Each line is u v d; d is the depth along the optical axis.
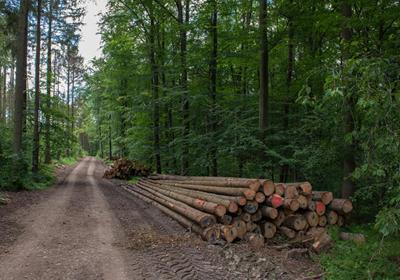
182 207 9.04
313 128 10.05
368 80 4.25
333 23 9.97
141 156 22.94
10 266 5.46
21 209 9.91
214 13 15.84
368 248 6.04
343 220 7.70
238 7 14.91
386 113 4.22
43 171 18.67
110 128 37.00
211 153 14.50
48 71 21.02
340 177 10.49
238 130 12.87
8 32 17.64
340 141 8.70
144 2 18.78
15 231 7.47
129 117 21.58
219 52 15.84
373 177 6.99
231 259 6.05
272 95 14.62
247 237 7.04
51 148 21.70
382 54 4.83
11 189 13.32
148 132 21.02
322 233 6.87
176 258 6.03
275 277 5.40
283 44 14.90
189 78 17.62
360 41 7.11
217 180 9.37
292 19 12.29
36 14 18.34
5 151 15.05
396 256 5.73
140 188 16.12
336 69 4.58
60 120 20.94
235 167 14.52
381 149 4.54
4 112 31.92
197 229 7.63
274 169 12.66
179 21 17.95
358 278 5.20
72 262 5.72
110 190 16.59
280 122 14.29
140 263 5.75
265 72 12.76
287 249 6.81
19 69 15.48
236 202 7.17
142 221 9.25
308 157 10.62
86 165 36.09
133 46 20.92
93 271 5.36
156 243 6.94
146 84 20.94
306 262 6.26
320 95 10.82
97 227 8.23
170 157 18.80
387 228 4.21
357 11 9.45
